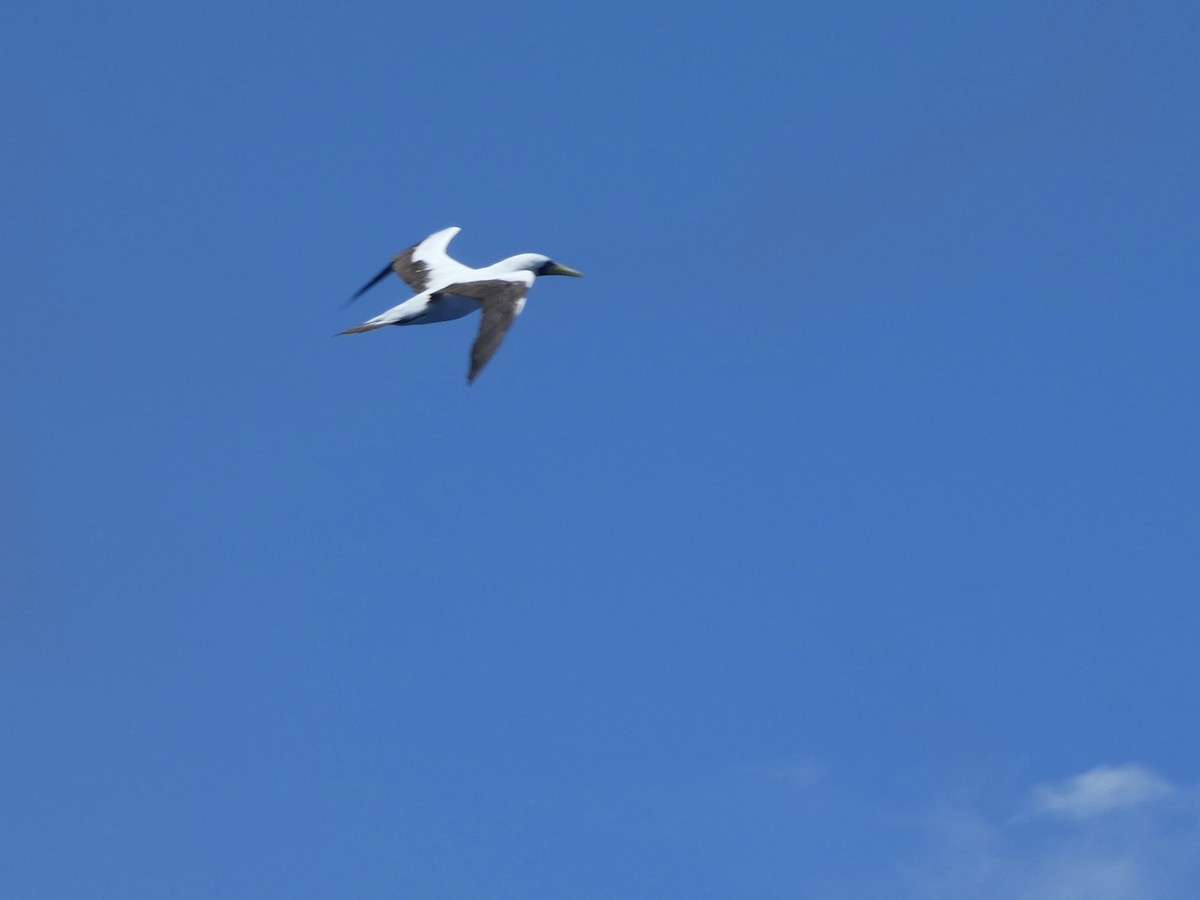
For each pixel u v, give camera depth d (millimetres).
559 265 58750
